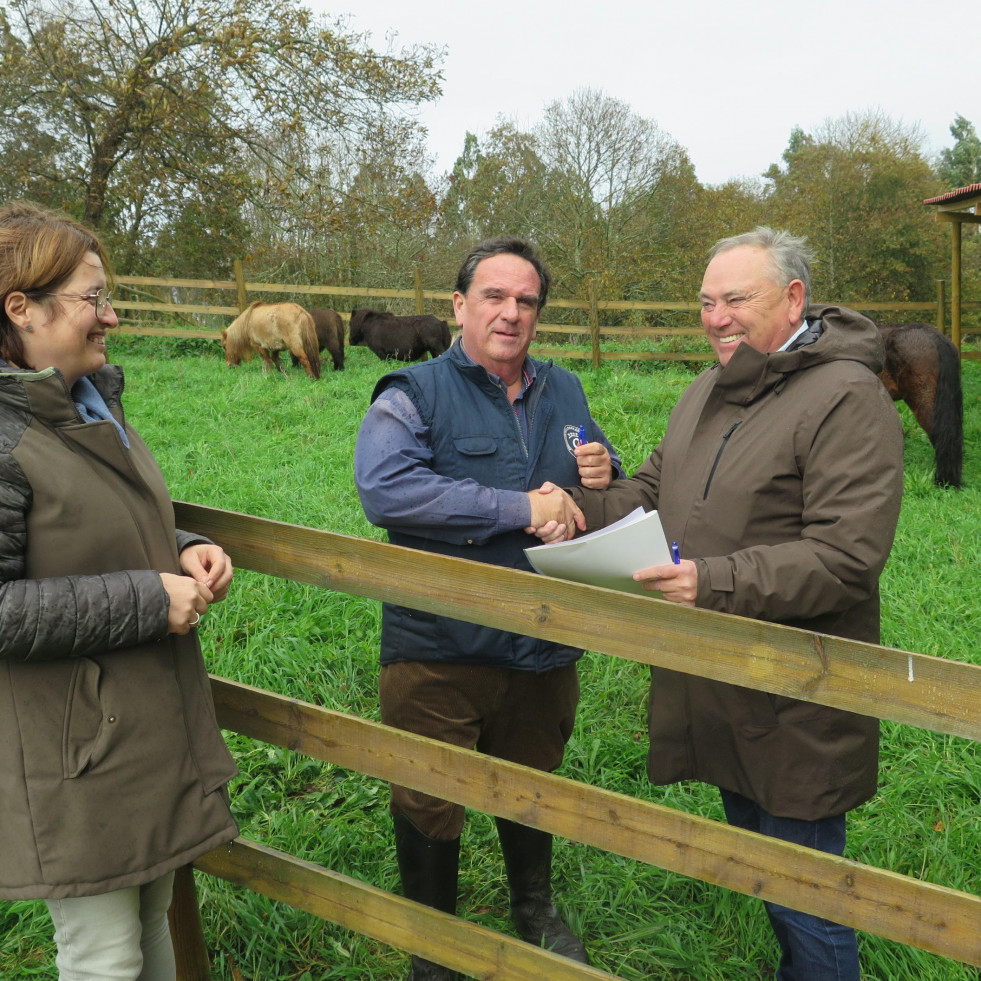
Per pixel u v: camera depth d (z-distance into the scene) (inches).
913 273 916.6
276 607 154.4
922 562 191.8
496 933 65.2
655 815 57.8
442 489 76.8
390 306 767.1
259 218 782.5
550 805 61.1
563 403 88.6
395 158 788.6
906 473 279.1
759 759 71.8
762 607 66.7
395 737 65.7
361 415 339.9
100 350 58.2
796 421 70.9
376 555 64.2
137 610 53.5
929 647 148.6
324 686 135.2
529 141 948.6
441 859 81.7
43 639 51.1
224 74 652.1
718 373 81.6
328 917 71.8
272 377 456.4
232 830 61.3
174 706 58.6
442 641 79.6
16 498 52.0
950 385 267.0
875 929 53.1
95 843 54.7
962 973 81.4
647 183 875.4
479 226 966.4
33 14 647.8
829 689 51.8
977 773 113.7
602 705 133.1
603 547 65.8
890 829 103.6
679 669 55.7
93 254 56.7
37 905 89.7
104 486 55.9
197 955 75.6
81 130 691.4
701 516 75.8
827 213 915.4
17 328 55.1
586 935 90.4
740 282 74.7
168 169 691.4
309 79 668.7
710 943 89.0
